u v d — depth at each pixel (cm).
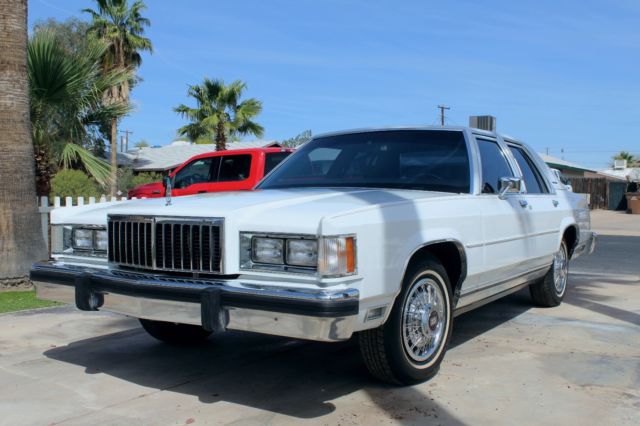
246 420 374
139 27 2898
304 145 579
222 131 2641
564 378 442
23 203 798
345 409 388
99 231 451
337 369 471
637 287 833
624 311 670
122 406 401
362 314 361
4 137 783
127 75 1195
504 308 686
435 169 498
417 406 391
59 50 987
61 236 475
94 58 1091
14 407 401
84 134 1192
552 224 616
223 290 358
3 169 785
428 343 434
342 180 513
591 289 815
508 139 602
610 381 435
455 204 450
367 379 445
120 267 432
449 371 459
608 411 380
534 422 364
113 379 455
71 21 2850
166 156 3177
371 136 546
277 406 396
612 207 3531
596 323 612
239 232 372
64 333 589
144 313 399
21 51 794
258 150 1116
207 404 402
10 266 786
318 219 347
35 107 1004
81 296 427
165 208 404
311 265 346
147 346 545
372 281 363
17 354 520
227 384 441
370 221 366
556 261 679
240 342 555
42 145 1093
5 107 782
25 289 795
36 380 454
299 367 479
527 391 416
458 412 380
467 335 566
